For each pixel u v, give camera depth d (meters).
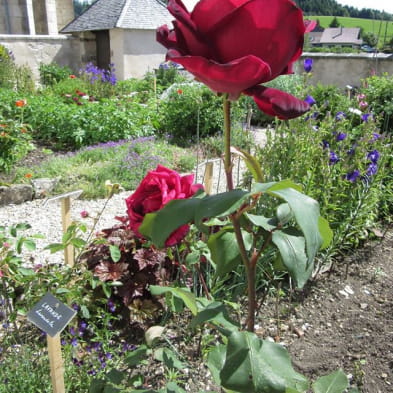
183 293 1.04
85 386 1.88
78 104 9.58
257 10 0.66
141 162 5.78
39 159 6.62
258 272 2.51
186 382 1.97
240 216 1.02
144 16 17.44
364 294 2.74
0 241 2.09
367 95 7.01
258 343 0.90
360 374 2.03
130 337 2.31
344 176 3.27
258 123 9.15
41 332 2.29
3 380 1.81
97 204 4.71
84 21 18.61
